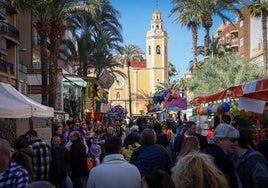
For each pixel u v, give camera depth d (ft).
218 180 11.12
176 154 34.91
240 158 17.79
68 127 59.62
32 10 71.82
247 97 40.63
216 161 16.63
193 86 139.44
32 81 116.78
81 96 123.75
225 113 48.44
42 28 68.95
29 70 117.39
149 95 370.94
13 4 68.90
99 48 123.13
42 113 42.14
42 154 29.01
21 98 41.34
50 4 65.82
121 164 18.60
